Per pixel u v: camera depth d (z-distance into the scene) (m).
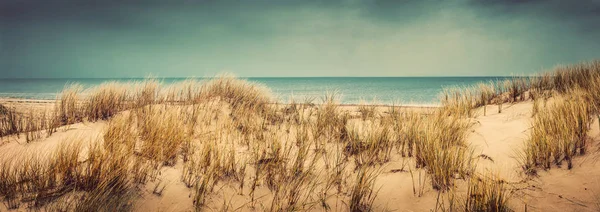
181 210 2.00
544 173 2.20
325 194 2.18
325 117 4.01
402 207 2.03
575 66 6.41
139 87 4.93
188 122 3.70
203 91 5.48
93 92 4.29
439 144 2.71
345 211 2.02
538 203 1.88
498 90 6.02
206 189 2.20
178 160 2.60
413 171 2.48
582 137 2.46
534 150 2.40
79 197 1.98
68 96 4.24
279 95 6.09
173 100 4.68
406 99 13.14
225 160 2.56
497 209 1.77
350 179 2.40
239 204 2.09
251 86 5.88
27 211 1.82
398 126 3.50
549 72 6.25
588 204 1.79
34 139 3.13
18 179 2.04
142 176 2.23
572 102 3.38
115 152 2.33
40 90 27.62
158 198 2.07
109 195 2.03
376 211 2.00
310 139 3.32
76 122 3.90
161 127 3.00
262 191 2.24
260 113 4.48
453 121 3.54
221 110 4.48
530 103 4.79
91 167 2.17
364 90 23.22
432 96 15.50
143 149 2.60
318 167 2.61
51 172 2.09
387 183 2.33
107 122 3.81
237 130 3.59
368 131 3.24
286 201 2.12
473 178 2.21
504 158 2.57
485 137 3.22
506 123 3.69
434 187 2.20
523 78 6.22
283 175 2.39
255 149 2.93
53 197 1.96
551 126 2.87
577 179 2.04
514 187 2.08
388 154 2.82
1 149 2.82
